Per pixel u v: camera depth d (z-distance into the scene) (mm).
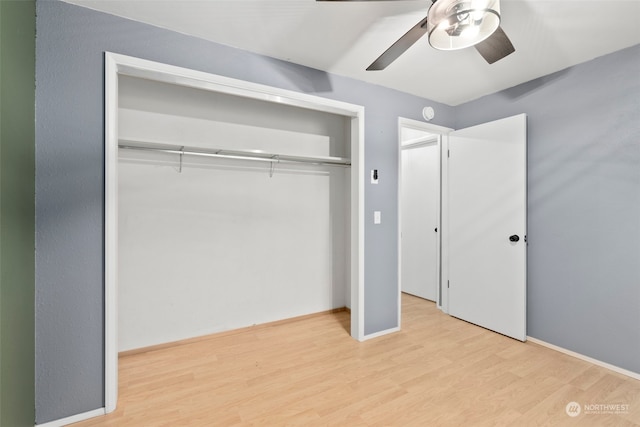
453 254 3219
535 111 2582
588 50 2121
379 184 2725
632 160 2068
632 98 2062
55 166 1599
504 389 1933
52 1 1589
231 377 2062
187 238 2574
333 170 3309
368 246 2668
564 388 1944
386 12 1720
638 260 2049
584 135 2293
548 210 2506
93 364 1686
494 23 1332
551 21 1786
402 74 2506
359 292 2625
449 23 1305
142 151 2400
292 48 2104
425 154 3908
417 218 4016
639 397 1852
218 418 1664
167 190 2494
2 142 1164
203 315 2648
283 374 2102
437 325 2998
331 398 1839
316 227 3217
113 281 1729
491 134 2832
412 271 4086
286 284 3051
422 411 1722
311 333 2793
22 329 1374
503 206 2738
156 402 1797
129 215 2359
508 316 2715
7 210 1208
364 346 2535
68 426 1602
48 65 1578
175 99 2508
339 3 1641
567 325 2398
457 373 2119
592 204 2260
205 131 2629
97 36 1689
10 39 1237
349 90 2553
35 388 1557
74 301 1646
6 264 1194
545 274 2527
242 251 2816
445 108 3201
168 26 1845
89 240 1680
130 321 2375
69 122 1627
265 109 2902
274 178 2967
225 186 2727
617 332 2145
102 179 1705
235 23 1822
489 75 2506
